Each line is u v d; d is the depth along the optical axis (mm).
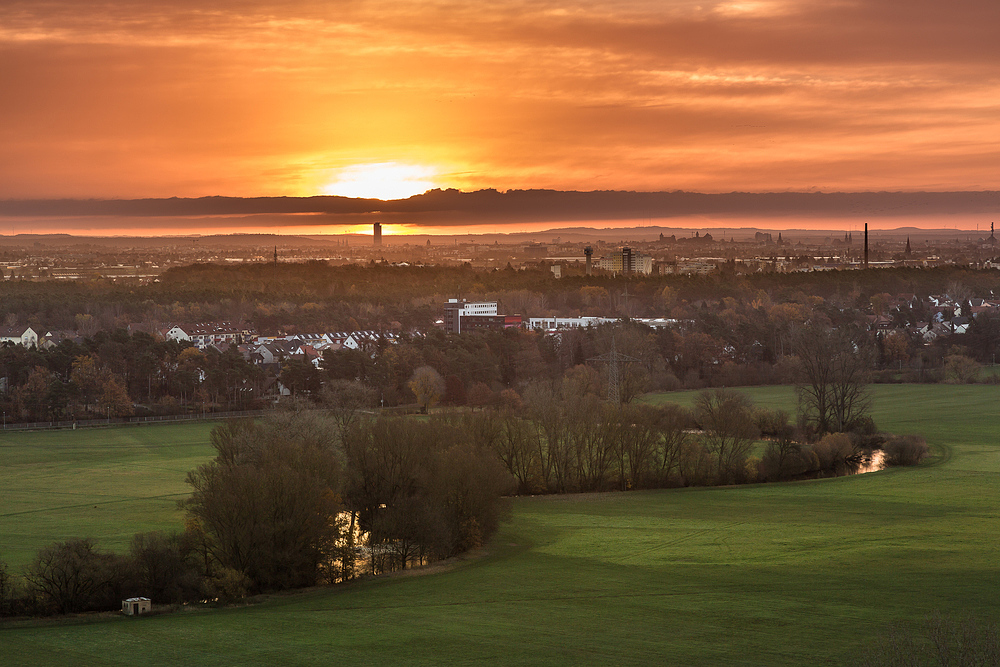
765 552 92562
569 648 60562
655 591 76812
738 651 59406
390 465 99750
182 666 57656
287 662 58219
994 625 63062
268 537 79125
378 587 80125
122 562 75625
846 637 62000
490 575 83938
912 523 106000
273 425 117062
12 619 69562
